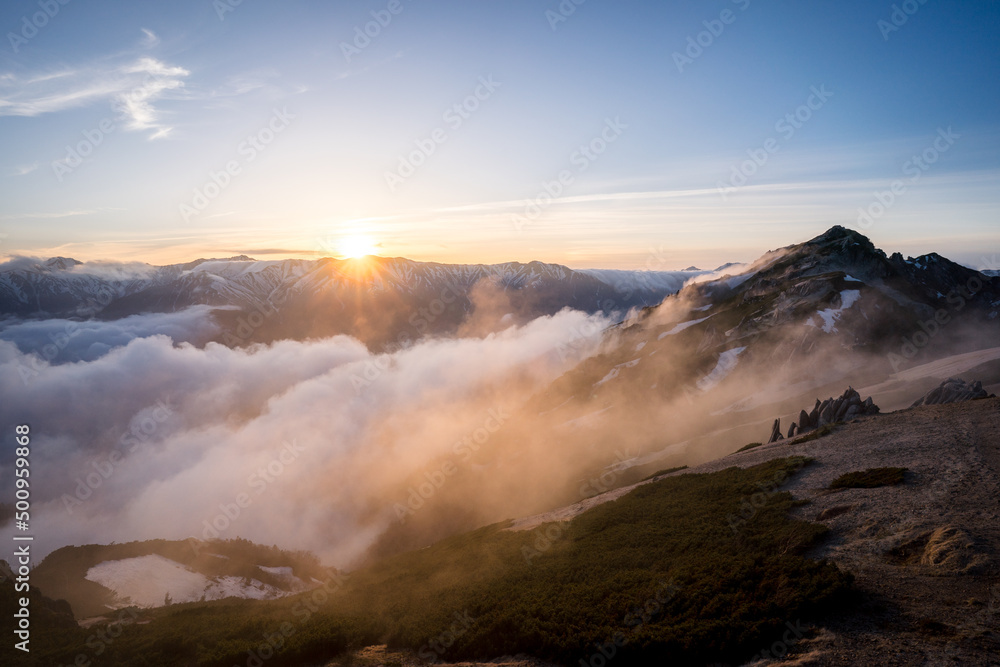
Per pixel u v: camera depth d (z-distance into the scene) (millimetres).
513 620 22281
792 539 24594
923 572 19391
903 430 41594
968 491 25734
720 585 21000
